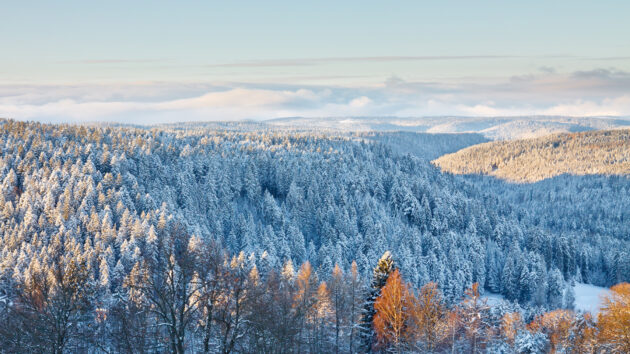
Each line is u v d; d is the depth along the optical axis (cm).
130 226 11038
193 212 14100
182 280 2430
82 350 3155
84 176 14000
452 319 4741
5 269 8588
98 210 12475
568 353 5456
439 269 13000
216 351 2720
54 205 12325
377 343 4419
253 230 13988
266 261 9012
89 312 3291
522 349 5556
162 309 2405
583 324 5544
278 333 3088
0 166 14962
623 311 3738
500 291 14388
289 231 14350
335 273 6875
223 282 2491
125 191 13275
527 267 13788
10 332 2602
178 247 2528
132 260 8756
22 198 12512
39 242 10444
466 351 5050
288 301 3997
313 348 4728
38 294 2870
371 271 12131
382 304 4344
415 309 4344
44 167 14850
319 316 4934
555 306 11919
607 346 3894
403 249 12925
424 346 4353
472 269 14238
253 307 2678
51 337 2619
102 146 18388
